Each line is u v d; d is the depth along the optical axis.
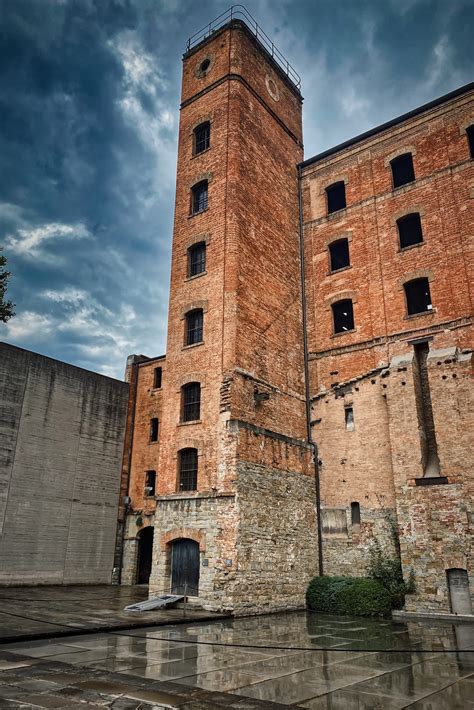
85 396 27.69
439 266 21.61
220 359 19.58
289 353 22.88
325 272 24.89
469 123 22.53
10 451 23.67
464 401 19.05
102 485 27.50
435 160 23.05
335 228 25.23
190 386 20.48
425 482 18.88
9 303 24.08
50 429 25.56
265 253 22.81
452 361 19.69
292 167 26.97
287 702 7.16
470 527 17.67
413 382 20.33
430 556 18.09
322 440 22.53
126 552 27.62
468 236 21.14
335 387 22.84
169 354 21.33
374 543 20.11
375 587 18.17
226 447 18.17
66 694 7.04
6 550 22.77
